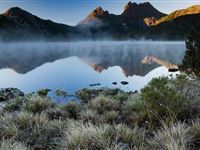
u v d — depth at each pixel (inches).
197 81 400.2
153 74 1245.7
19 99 502.3
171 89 284.8
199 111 270.1
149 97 277.4
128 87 891.4
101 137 199.2
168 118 246.8
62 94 661.9
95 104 407.2
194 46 462.6
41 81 1112.2
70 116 383.2
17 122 285.4
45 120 293.3
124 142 205.3
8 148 199.2
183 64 476.7
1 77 1269.7
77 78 1192.2
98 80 1105.4
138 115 299.9
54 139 249.1
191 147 181.0
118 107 405.4
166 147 173.6
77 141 204.2
